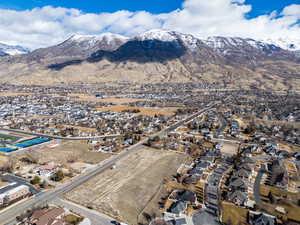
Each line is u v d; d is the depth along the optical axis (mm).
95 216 69688
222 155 121250
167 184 90375
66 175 97250
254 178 96250
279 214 71188
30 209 72188
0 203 73688
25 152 124438
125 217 69562
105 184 90000
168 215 70000
